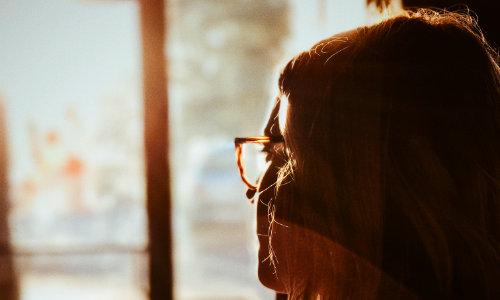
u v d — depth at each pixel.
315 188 0.61
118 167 4.35
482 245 0.56
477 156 0.58
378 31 0.63
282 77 0.67
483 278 0.56
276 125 0.75
